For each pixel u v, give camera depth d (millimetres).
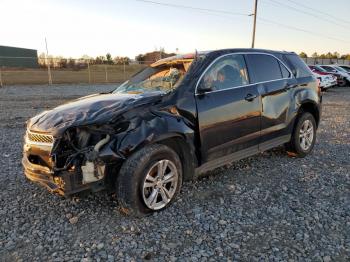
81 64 34656
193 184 4457
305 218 3514
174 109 3691
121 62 35688
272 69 5121
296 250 2932
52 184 3314
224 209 3729
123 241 3090
